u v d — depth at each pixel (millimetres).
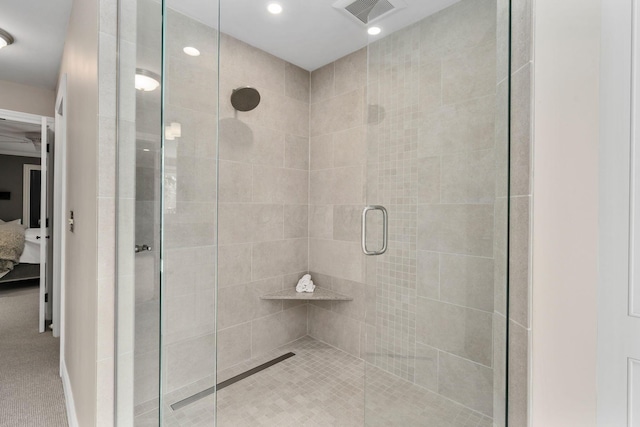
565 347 815
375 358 1577
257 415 1766
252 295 2393
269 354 2463
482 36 1146
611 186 781
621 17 768
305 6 1923
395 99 1494
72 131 1743
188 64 916
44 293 2885
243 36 2244
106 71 1092
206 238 945
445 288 1305
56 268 2760
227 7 1931
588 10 793
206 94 925
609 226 783
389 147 1524
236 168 2287
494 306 1063
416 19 1402
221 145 2207
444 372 1309
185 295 947
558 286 816
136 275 1054
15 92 3051
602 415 796
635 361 763
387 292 1540
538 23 819
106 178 1098
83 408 1345
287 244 2600
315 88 2705
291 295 2453
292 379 2129
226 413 1781
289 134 2598
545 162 819
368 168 1618
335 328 2562
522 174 850
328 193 2600
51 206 3033
